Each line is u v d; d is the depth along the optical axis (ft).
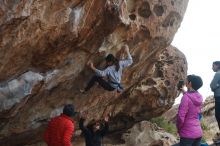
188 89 25.57
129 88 38.52
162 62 43.57
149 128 47.39
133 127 46.62
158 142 45.80
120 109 40.93
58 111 31.32
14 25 21.65
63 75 27.99
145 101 42.22
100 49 28.43
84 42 26.66
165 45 34.27
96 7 25.12
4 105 25.55
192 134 24.76
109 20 26.55
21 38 22.68
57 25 23.63
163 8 31.53
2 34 21.74
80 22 24.81
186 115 25.02
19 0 20.68
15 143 33.22
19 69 24.94
